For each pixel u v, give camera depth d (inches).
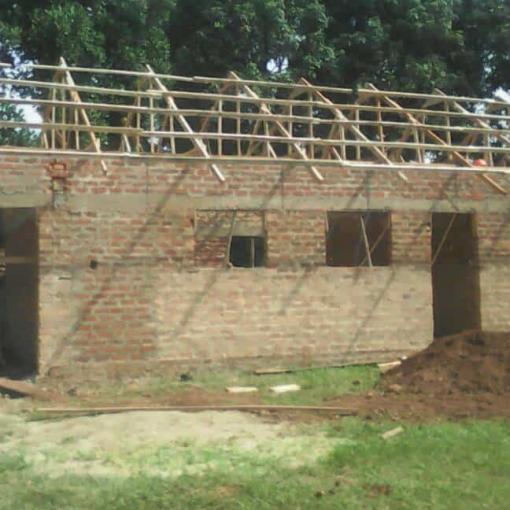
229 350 576.7
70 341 537.3
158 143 692.7
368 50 1013.8
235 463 338.3
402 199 631.8
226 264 587.2
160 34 901.8
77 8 828.0
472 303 665.0
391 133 957.2
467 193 655.1
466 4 1104.2
